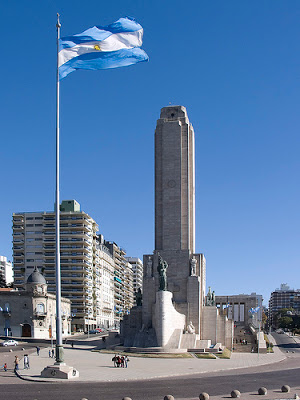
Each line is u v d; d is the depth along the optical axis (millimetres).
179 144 115688
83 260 172375
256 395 43688
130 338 99750
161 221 113938
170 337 93500
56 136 52969
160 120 117688
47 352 87375
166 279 104938
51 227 174375
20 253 175750
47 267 172500
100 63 53438
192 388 48094
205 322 106875
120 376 55469
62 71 53594
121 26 53406
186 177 114688
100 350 91750
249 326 158250
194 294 106000
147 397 42219
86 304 172375
